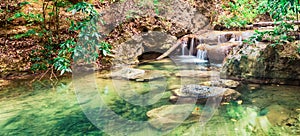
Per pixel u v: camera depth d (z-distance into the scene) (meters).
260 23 6.84
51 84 4.19
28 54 4.91
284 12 3.63
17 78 4.51
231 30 6.92
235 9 7.52
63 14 5.48
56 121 2.74
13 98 3.53
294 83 3.79
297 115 2.72
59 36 5.12
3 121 2.77
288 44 3.84
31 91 3.85
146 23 5.30
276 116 2.71
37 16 5.19
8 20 5.14
